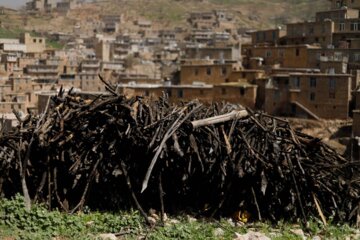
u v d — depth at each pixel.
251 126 17.06
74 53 138.38
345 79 63.81
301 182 16.67
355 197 17.14
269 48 82.81
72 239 13.34
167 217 16.22
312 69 73.38
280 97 69.25
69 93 17.52
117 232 14.25
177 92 75.19
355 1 90.38
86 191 16.22
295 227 16.17
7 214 14.20
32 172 16.53
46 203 15.94
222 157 16.39
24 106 82.88
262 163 16.20
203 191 17.02
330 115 65.19
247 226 15.92
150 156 16.14
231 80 79.50
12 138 16.55
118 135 16.31
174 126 15.89
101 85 103.94
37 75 109.56
